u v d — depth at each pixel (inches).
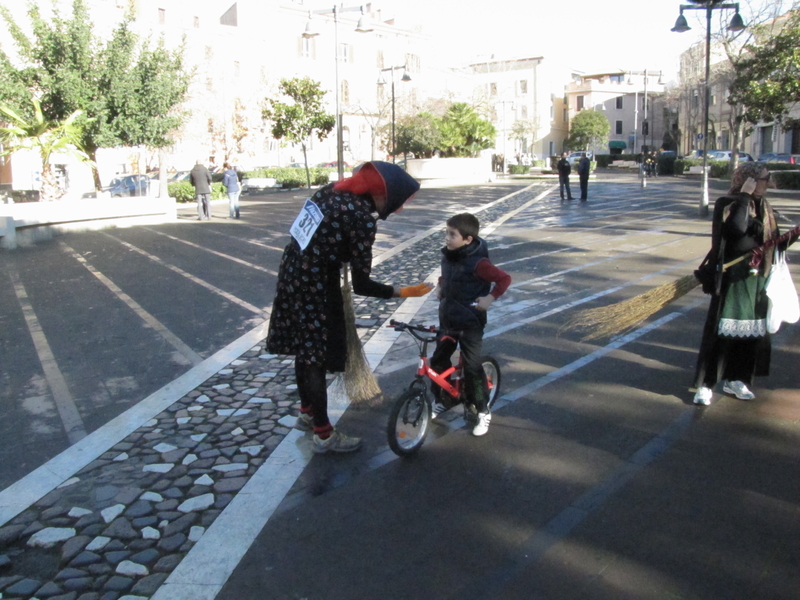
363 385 181.9
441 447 178.1
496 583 123.1
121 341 277.4
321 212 157.8
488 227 632.4
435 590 121.8
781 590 119.0
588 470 163.3
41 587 125.1
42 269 444.5
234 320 307.1
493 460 169.9
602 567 126.6
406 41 2222.0
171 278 403.2
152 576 127.8
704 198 660.1
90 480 163.6
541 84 2824.8
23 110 748.6
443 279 176.1
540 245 509.0
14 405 212.5
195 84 1374.3
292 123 1189.7
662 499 149.4
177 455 175.9
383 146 1723.7
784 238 186.4
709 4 632.4
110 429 191.9
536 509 146.9
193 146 1488.7
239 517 146.6
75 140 720.3
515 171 1939.0
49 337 285.0
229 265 443.5
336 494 155.4
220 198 1048.2
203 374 235.6
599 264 425.4
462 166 1449.3
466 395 182.1
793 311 193.5
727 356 199.0
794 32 758.5
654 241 514.0
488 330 284.4
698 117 1888.5
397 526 142.0
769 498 148.9
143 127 811.4
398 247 526.0
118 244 553.3
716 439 177.6
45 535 140.9
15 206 563.2
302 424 183.5
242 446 180.9
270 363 247.1
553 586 121.7
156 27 1455.5
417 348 260.2
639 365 235.6
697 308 309.4
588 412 197.2
